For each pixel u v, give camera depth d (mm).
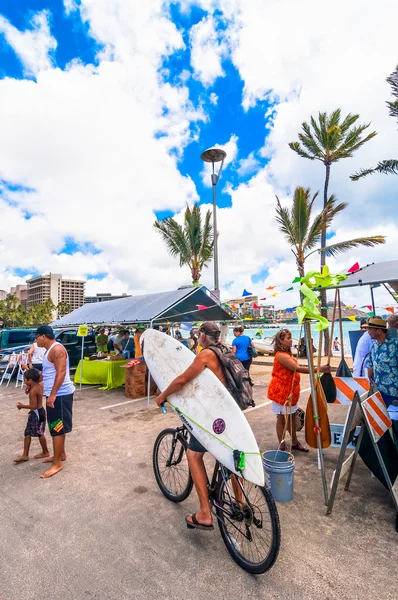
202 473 2658
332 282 3350
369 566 2398
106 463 4250
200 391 2660
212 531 2836
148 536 2770
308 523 2920
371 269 4785
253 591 2182
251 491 2543
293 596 2135
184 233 18453
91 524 2949
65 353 4004
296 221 16422
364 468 4055
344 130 17500
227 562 2461
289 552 2549
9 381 10336
